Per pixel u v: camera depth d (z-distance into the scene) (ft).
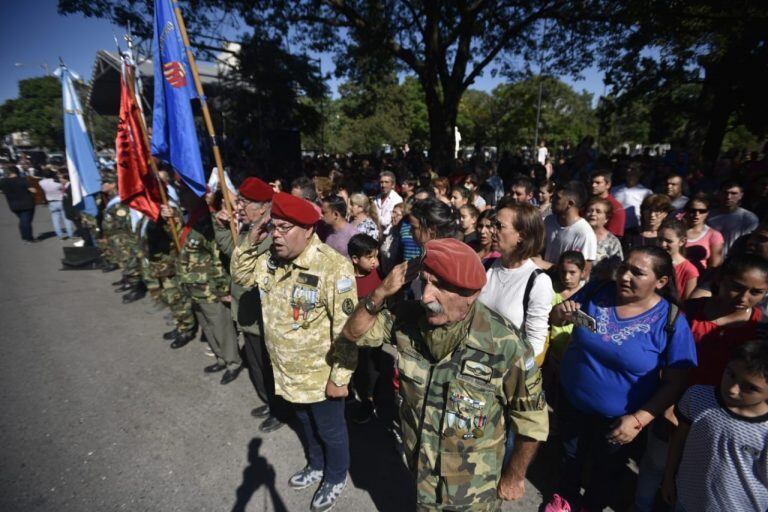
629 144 143.23
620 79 49.65
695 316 7.64
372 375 10.52
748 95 39.09
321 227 13.20
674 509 6.60
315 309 7.39
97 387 12.64
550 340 9.66
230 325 12.83
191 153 11.96
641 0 32.30
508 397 5.15
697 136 58.70
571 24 44.78
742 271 6.61
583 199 11.47
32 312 18.51
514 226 7.55
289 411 11.09
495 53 46.78
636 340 6.55
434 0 42.50
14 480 9.14
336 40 47.60
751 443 5.27
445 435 5.16
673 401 6.31
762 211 15.48
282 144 46.47
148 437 10.46
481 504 5.43
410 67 50.75
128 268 20.15
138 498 8.68
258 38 42.22
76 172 22.31
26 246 31.48
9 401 11.97
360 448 10.14
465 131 130.72
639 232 13.30
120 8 34.19
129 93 14.26
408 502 8.57
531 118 106.73
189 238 12.05
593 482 7.53
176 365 13.93
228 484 9.03
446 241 4.79
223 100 44.34
